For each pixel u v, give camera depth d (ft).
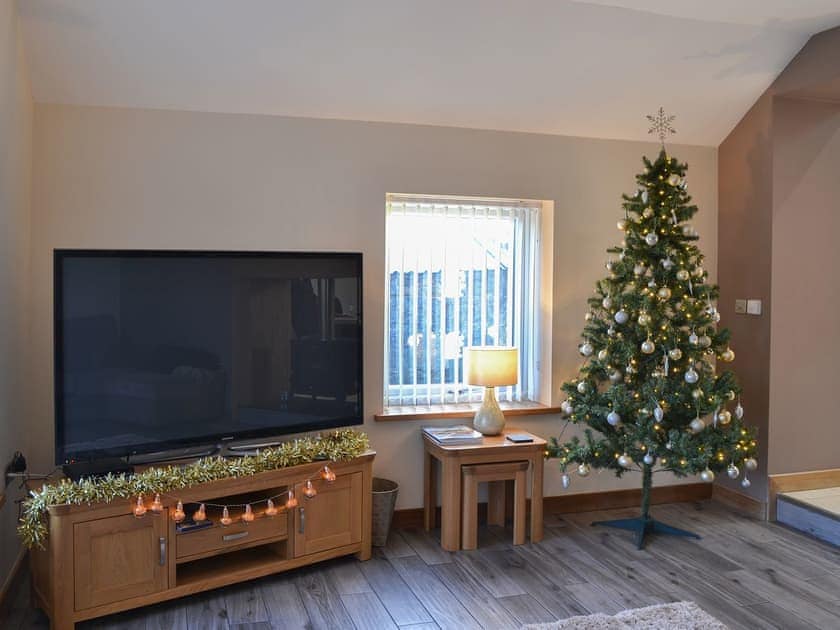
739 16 12.29
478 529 13.65
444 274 14.14
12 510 10.48
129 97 11.95
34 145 11.69
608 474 14.94
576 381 13.44
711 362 15.56
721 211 15.49
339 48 11.82
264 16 11.10
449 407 14.20
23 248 11.10
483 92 13.10
